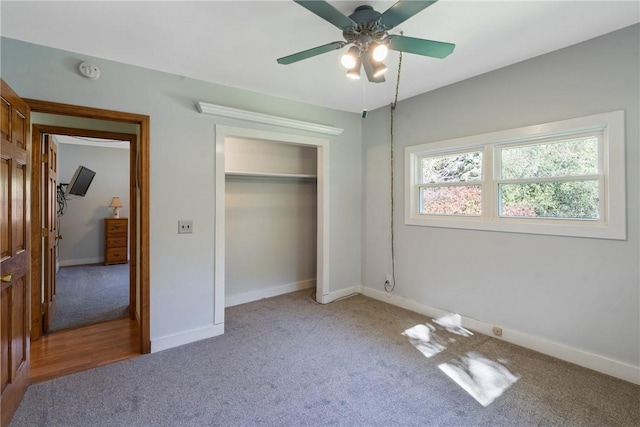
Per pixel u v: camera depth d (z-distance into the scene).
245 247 3.98
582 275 2.39
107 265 6.25
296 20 2.00
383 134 3.91
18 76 2.17
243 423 1.81
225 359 2.54
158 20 1.98
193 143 2.87
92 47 2.30
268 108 3.36
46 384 2.18
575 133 2.46
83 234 6.39
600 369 2.31
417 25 2.08
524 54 2.53
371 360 2.51
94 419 1.83
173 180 2.76
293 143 3.65
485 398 2.03
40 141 2.91
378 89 3.27
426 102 3.40
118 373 2.33
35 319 2.87
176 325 2.78
